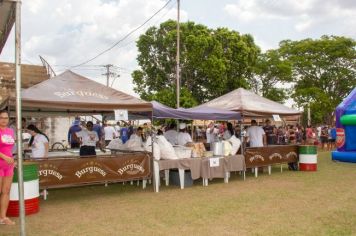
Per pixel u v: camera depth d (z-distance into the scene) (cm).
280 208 769
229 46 3094
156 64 3192
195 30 3038
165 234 602
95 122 1853
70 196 963
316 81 3838
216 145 1152
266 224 648
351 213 714
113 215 740
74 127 1535
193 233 604
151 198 911
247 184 1100
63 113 1236
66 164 853
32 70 2119
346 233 585
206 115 1176
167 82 3253
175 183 1120
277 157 1320
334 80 3825
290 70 3538
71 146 1526
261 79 3688
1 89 1781
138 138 1191
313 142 2581
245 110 1231
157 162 992
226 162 1138
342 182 1095
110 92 970
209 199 881
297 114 1401
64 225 668
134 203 854
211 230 619
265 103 1357
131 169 950
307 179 1169
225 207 789
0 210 670
